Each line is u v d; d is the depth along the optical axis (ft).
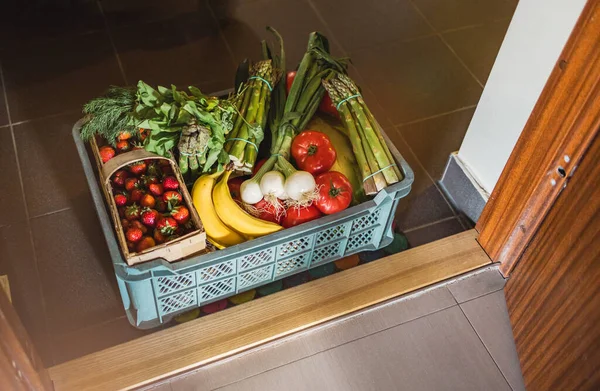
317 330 5.99
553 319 5.39
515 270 6.27
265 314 6.01
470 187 7.06
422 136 8.07
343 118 6.34
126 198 5.73
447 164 7.33
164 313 5.97
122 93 6.08
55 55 8.64
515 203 5.95
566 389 5.18
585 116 4.96
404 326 6.09
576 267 5.08
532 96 5.87
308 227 5.72
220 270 5.77
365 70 8.82
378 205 5.98
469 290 6.39
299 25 9.40
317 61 6.90
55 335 5.98
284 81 6.86
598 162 4.86
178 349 5.74
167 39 9.00
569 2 5.21
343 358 5.84
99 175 6.07
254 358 5.77
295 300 6.12
